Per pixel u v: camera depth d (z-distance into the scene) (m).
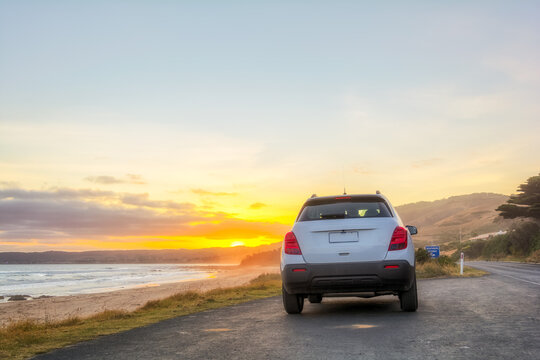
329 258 7.24
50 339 6.95
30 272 168.00
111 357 5.22
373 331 6.14
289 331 6.45
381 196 7.83
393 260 7.14
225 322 7.86
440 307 8.73
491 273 25.94
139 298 40.38
